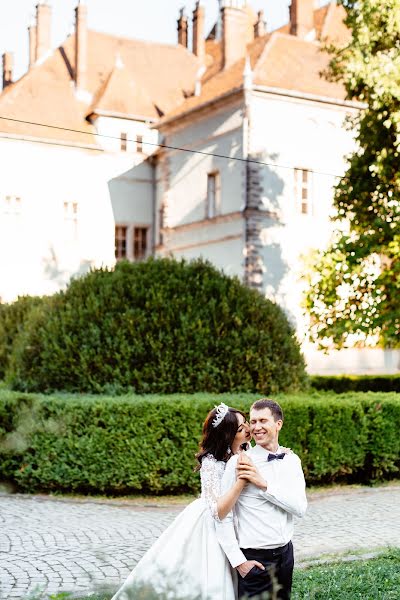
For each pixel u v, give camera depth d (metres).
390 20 17.42
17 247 34.03
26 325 14.76
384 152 18.55
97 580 6.89
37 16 40.91
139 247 38.00
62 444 11.36
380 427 12.79
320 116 32.06
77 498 11.16
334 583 6.33
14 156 34.31
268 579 4.42
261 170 30.56
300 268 31.33
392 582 6.46
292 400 12.04
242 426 4.80
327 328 19.22
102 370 12.49
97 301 13.01
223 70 35.34
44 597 6.35
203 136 33.53
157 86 41.44
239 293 13.46
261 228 30.44
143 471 11.20
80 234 35.66
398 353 33.62
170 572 4.60
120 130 37.31
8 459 11.75
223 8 35.34
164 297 12.97
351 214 22.22
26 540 8.45
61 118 36.25
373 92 18.33
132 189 37.62
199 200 33.81
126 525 9.33
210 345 12.62
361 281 19.30
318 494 11.91
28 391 13.11
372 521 9.91
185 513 4.78
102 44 41.94
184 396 11.74
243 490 4.56
